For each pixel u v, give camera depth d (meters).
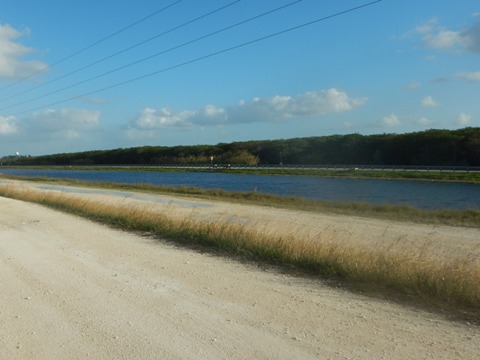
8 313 5.84
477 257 9.78
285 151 115.88
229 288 6.91
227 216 17.89
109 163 158.12
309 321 5.39
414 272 6.77
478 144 76.44
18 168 143.25
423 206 27.45
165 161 140.12
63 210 19.91
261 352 4.50
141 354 4.52
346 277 7.27
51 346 4.76
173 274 7.86
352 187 44.16
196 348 4.63
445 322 5.31
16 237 12.51
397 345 4.63
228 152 129.12
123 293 6.68
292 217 18.41
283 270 8.12
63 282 7.36
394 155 91.25
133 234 12.85
